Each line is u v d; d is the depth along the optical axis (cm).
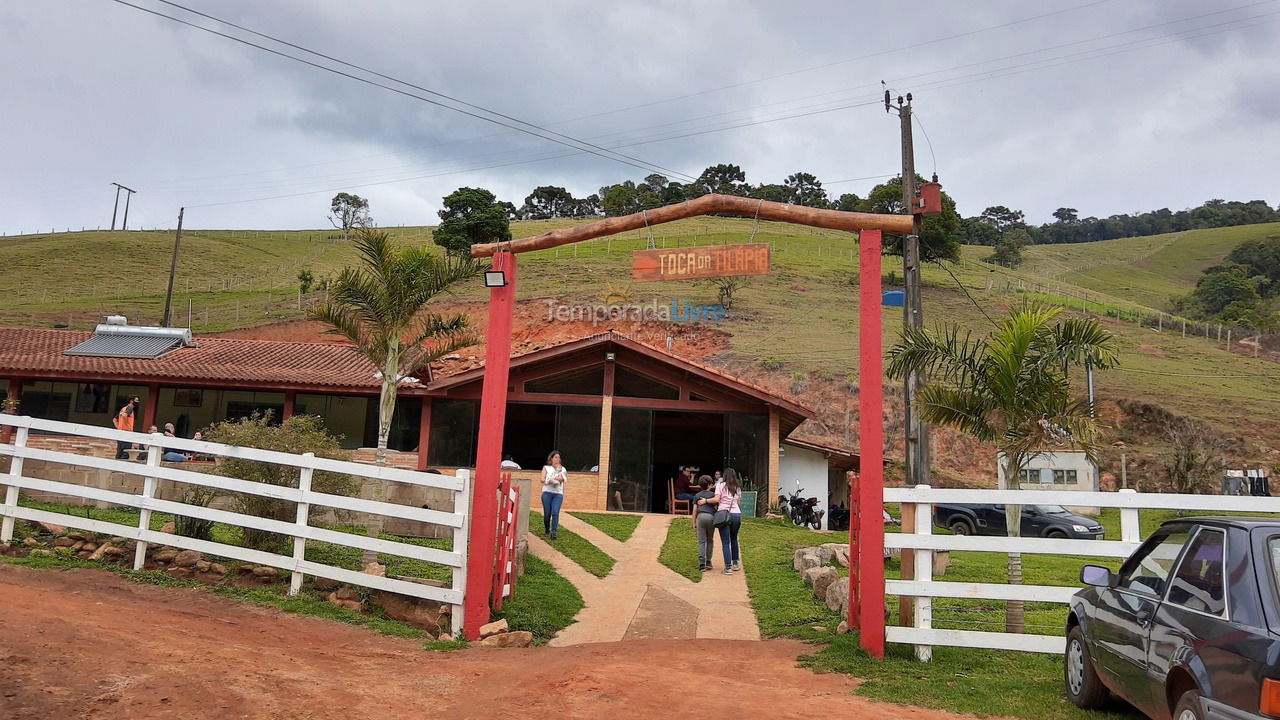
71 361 2483
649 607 1121
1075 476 3047
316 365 2642
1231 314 7700
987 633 766
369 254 1667
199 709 520
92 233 10500
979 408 995
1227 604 448
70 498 1265
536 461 2672
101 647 611
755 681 697
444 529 1241
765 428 2364
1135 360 5244
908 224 830
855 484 925
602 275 6844
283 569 979
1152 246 13850
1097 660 595
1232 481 3072
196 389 2608
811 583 1227
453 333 1739
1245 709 399
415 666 712
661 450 2900
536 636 934
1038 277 9419
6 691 497
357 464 896
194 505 1027
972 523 2264
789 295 6481
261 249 10269
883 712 606
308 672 640
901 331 1066
